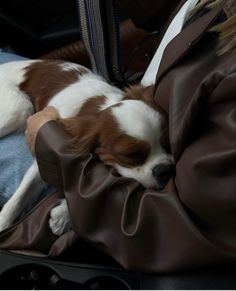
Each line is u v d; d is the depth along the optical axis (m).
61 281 0.99
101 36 1.71
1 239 1.16
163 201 0.91
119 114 1.22
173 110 0.96
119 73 1.85
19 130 1.71
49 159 1.10
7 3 3.00
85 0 1.67
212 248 0.85
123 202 0.97
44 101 1.68
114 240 0.96
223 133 0.86
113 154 1.21
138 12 2.08
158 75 1.08
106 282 0.98
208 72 0.95
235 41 0.92
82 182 1.01
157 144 1.20
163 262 0.90
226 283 0.87
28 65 1.87
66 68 1.75
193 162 0.87
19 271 1.04
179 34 1.07
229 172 0.84
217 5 1.05
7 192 1.48
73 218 1.01
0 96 1.76
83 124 1.26
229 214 0.84
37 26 3.10
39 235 1.15
